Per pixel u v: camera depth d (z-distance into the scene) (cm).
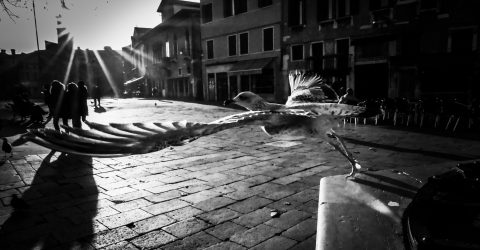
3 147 773
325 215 276
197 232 410
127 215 462
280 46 2344
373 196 318
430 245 190
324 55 2069
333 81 2022
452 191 245
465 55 1495
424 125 1265
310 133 288
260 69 2384
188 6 4009
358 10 1894
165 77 4234
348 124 1316
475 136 1015
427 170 405
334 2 2000
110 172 681
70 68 5694
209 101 3080
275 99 2430
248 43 2614
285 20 2291
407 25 1692
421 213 228
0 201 522
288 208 477
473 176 249
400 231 244
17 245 382
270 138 1063
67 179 636
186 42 3509
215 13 2928
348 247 224
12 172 686
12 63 5509
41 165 742
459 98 1538
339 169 669
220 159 787
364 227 252
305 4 2148
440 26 1585
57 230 419
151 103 3055
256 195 532
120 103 3148
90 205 501
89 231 416
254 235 400
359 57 1898
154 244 383
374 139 996
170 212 471
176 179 627
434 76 1609
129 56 5841
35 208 491
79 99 956
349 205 296
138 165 737
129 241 391
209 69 3092
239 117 206
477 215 215
